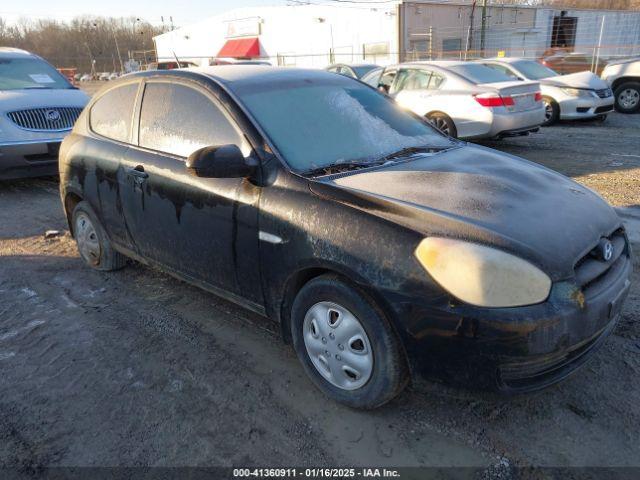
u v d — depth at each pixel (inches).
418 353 93.6
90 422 109.7
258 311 124.6
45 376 126.0
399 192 106.4
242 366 127.0
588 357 100.5
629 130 446.0
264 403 113.4
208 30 1459.2
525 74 481.1
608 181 278.1
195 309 156.5
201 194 127.1
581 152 359.3
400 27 1073.5
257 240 115.3
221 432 105.4
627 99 549.0
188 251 136.4
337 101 143.6
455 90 361.1
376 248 95.9
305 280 112.7
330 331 106.4
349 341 103.7
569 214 105.1
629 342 129.4
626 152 352.8
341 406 110.8
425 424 105.3
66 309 159.5
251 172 115.0
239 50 1347.2
